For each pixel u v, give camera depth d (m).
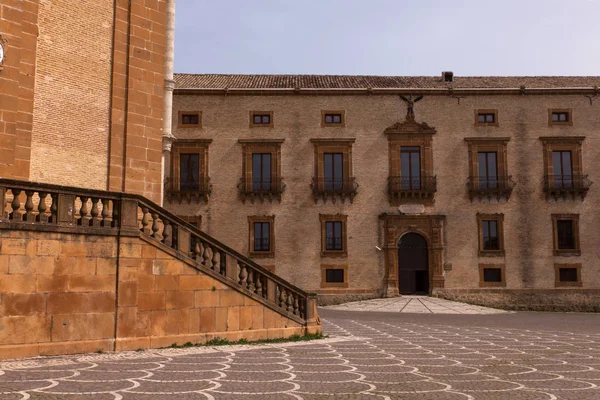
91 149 17.78
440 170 42.12
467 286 41.31
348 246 41.50
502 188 41.56
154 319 14.41
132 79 18.78
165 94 21.84
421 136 42.22
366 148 42.19
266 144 41.94
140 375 10.59
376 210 41.78
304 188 41.81
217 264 15.95
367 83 44.53
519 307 41.09
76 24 17.78
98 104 18.08
